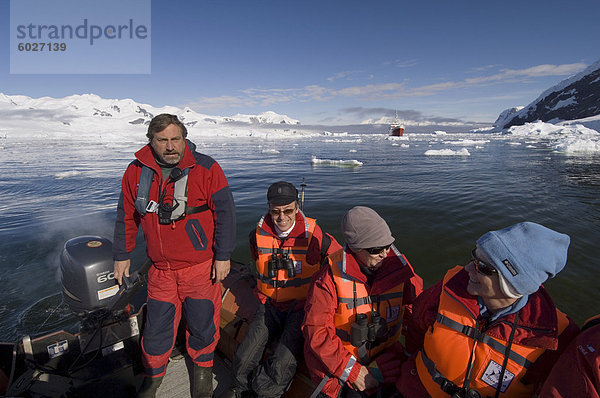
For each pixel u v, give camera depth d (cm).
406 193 1030
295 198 193
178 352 237
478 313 124
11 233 696
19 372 180
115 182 1386
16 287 466
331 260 167
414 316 156
